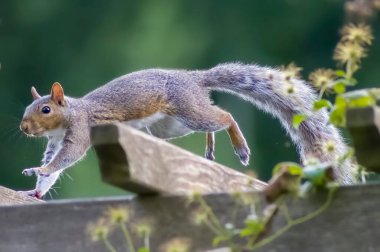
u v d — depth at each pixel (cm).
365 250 687
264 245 697
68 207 736
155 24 3462
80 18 3491
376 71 2814
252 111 3038
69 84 3341
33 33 3444
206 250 711
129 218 723
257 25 3500
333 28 3412
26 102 3259
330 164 688
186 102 1112
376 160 666
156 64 3375
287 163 688
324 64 3381
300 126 941
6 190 838
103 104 1126
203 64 3416
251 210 705
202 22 3503
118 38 3469
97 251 727
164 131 1128
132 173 685
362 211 690
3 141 2712
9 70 3341
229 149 2644
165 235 717
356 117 660
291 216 696
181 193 724
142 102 1112
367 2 941
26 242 738
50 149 1148
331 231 692
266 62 3431
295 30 3447
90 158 2573
